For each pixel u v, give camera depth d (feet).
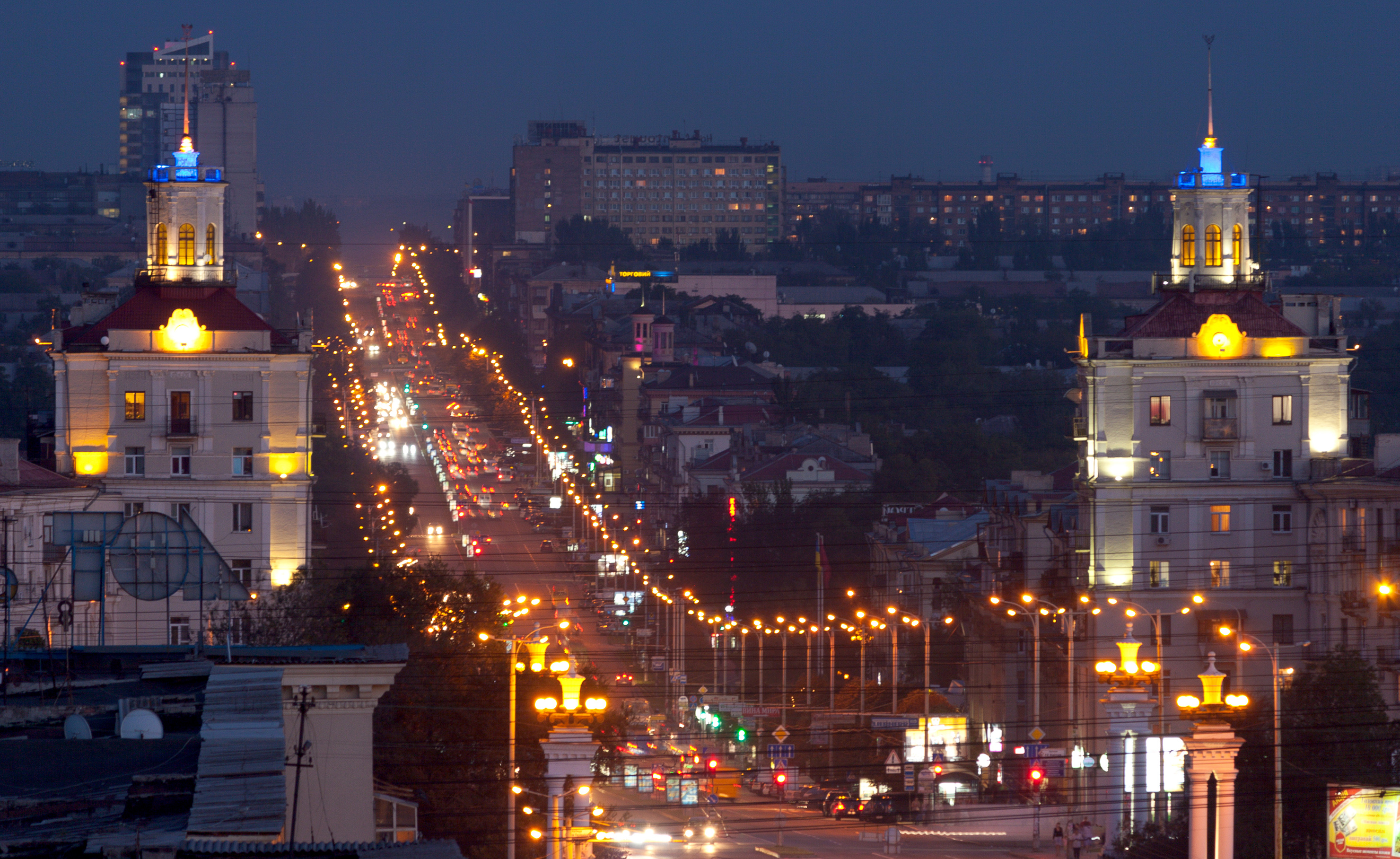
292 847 188.34
